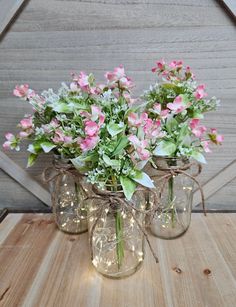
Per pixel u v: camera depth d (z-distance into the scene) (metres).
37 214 0.88
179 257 0.67
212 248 0.71
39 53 0.79
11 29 0.77
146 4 0.74
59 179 0.75
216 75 0.78
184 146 0.64
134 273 0.63
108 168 0.52
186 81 0.64
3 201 0.91
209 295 0.56
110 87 0.60
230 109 0.80
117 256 0.62
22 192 0.90
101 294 0.57
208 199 0.87
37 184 0.89
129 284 0.60
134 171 0.54
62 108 0.58
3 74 0.81
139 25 0.76
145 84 0.79
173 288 0.58
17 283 0.61
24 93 0.67
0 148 0.87
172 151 0.61
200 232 0.77
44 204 0.90
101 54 0.78
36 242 0.74
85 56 0.78
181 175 0.70
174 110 0.58
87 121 0.50
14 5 0.75
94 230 0.62
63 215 0.78
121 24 0.76
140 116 0.55
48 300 0.56
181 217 0.75
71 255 0.69
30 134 0.68
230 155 0.83
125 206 0.56
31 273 0.63
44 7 0.76
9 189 0.90
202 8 0.74
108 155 0.51
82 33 0.77
